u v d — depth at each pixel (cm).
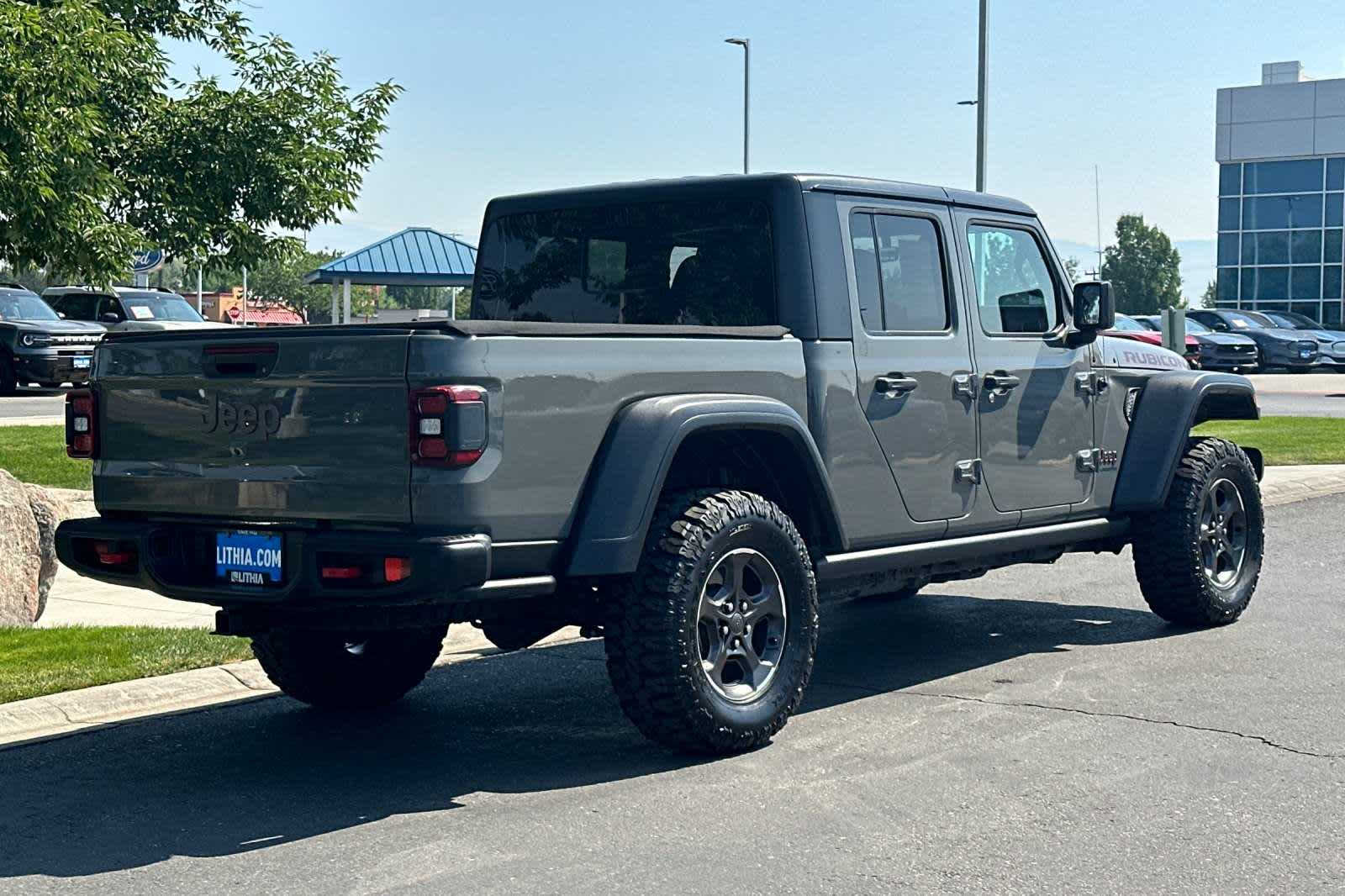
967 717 660
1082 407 794
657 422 571
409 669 693
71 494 1332
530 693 729
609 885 459
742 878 462
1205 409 898
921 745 615
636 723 587
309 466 549
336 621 563
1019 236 773
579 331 562
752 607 610
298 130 1456
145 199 1397
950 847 489
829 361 654
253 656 764
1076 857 478
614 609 580
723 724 590
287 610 566
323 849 499
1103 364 815
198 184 1433
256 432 561
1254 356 3897
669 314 695
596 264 723
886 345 680
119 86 1390
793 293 654
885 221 695
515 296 754
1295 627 859
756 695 608
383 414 532
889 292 691
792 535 618
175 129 1417
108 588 984
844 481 659
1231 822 512
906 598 991
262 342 556
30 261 1336
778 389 633
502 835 510
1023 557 801
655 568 577
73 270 1309
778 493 655
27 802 557
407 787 570
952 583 1051
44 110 1202
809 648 626
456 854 491
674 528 583
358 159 1498
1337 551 1149
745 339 623
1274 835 498
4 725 660
